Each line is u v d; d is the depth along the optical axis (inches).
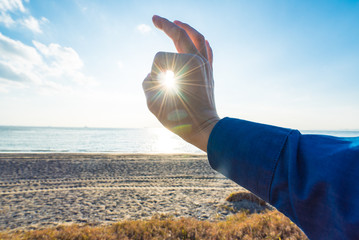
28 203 348.2
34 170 629.9
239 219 262.7
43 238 190.4
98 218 290.5
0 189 428.8
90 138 3265.3
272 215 234.5
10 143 2117.4
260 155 15.4
